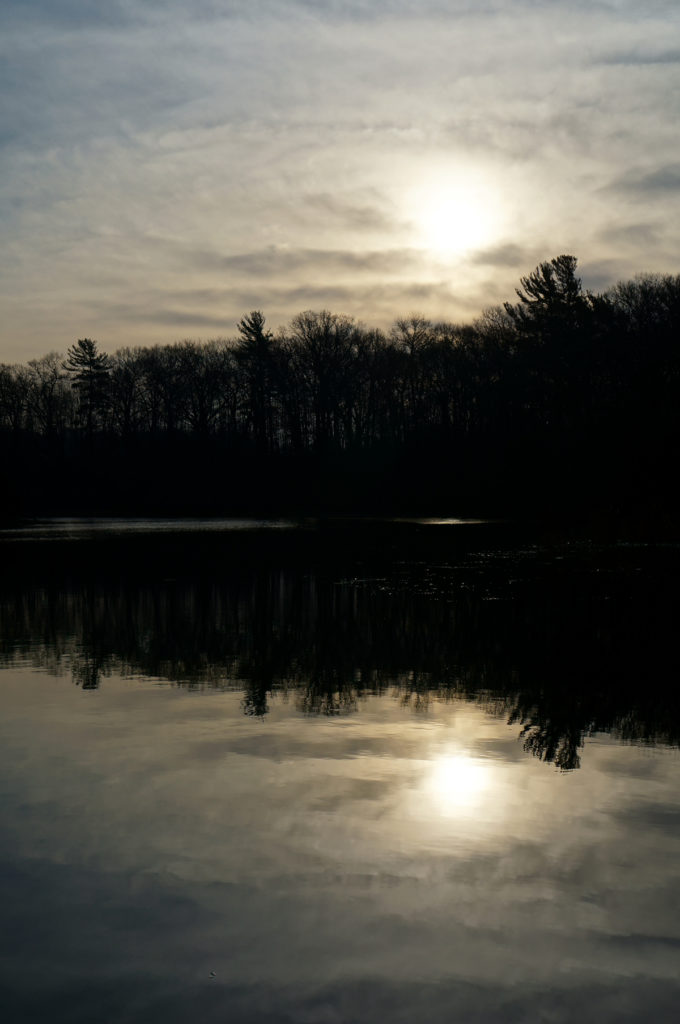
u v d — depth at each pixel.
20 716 11.04
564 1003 5.07
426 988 5.19
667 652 15.30
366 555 38.78
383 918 5.93
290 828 7.37
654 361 56.62
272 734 10.20
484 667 14.13
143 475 108.31
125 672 13.90
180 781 8.52
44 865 6.68
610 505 51.81
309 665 14.41
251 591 24.86
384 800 8.02
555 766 9.04
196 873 6.55
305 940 5.67
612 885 6.37
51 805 7.89
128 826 7.40
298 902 6.13
